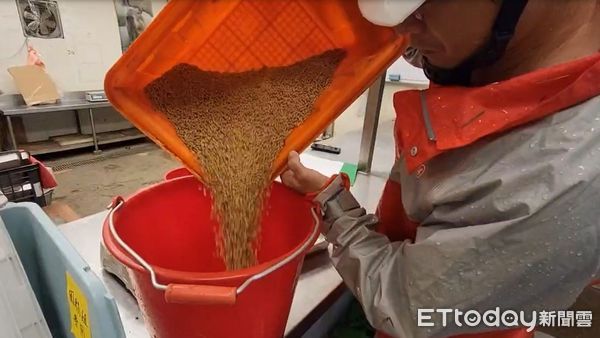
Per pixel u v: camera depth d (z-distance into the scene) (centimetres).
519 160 41
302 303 64
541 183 39
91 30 361
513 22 41
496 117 43
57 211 160
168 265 64
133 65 48
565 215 38
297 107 60
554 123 40
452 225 46
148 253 60
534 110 41
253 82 61
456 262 42
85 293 33
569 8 43
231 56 56
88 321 34
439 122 49
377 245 54
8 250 36
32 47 328
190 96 58
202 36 51
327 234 59
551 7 42
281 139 59
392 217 66
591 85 39
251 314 44
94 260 73
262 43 56
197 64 55
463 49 46
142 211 58
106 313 32
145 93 53
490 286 42
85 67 365
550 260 40
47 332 38
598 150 38
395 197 66
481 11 41
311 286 68
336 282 70
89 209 244
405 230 65
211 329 44
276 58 59
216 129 58
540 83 41
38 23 327
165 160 340
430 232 48
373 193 105
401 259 49
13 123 332
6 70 317
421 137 51
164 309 43
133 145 385
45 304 48
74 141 352
